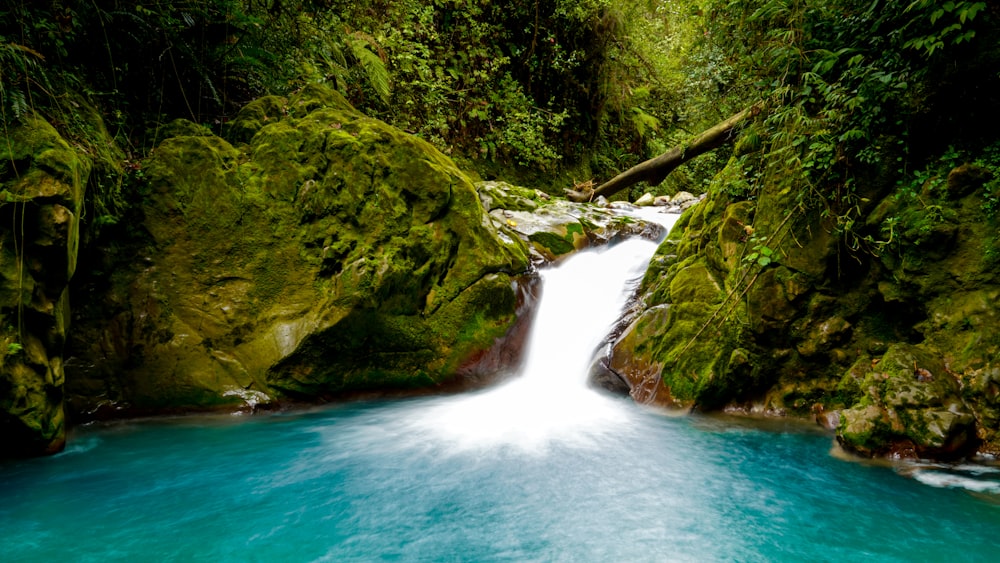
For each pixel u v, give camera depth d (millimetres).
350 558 2385
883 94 3652
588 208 7922
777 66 4617
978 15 3383
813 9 4133
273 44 6254
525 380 5473
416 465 3461
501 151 11016
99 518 2721
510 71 11172
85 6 4180
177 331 4320
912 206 3705
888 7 3596
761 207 4492
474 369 5180
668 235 5953
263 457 3572
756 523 2693
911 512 2752
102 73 4637
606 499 2984
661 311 4961
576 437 3979
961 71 3504
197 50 5297
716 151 9352
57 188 3184
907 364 3479
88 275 4090
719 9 5648
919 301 3746
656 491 3072
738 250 4617
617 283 6133
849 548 2447
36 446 3350
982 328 3404
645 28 13141
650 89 14266
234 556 2389
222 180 4523
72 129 3805
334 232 4727
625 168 14000
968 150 3627
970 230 3514
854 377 4000
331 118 5066
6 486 3059
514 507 2891
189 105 5215
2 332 3016
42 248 3168
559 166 12305
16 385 3090
